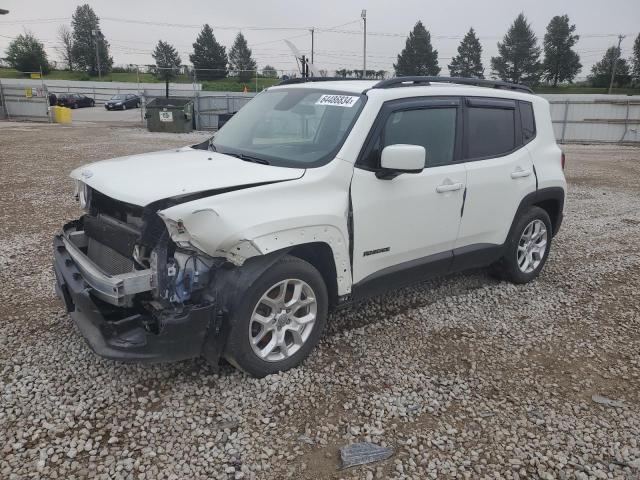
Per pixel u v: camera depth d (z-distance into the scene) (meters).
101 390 3.39
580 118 24.03
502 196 4.92
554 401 3.47
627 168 15.27
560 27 108.19
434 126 4.37
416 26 98.50
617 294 5.35
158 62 126.50
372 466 2.83
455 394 3.51
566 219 8.63
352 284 3.92
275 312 3.52
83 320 3.55
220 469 2.77
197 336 3.21
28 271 5.45
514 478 2.78
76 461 2.78
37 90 30.00
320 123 4.04
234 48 125.94
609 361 4.02
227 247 3.14
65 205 8.63
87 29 117.75
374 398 3.42
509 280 5.51
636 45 106.50
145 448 2.89
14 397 3.28
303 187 3.52
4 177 11.24
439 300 5.04
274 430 3.08
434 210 4.32
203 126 27.50
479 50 107.38
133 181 3.39
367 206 3.84
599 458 2.95
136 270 3.28
